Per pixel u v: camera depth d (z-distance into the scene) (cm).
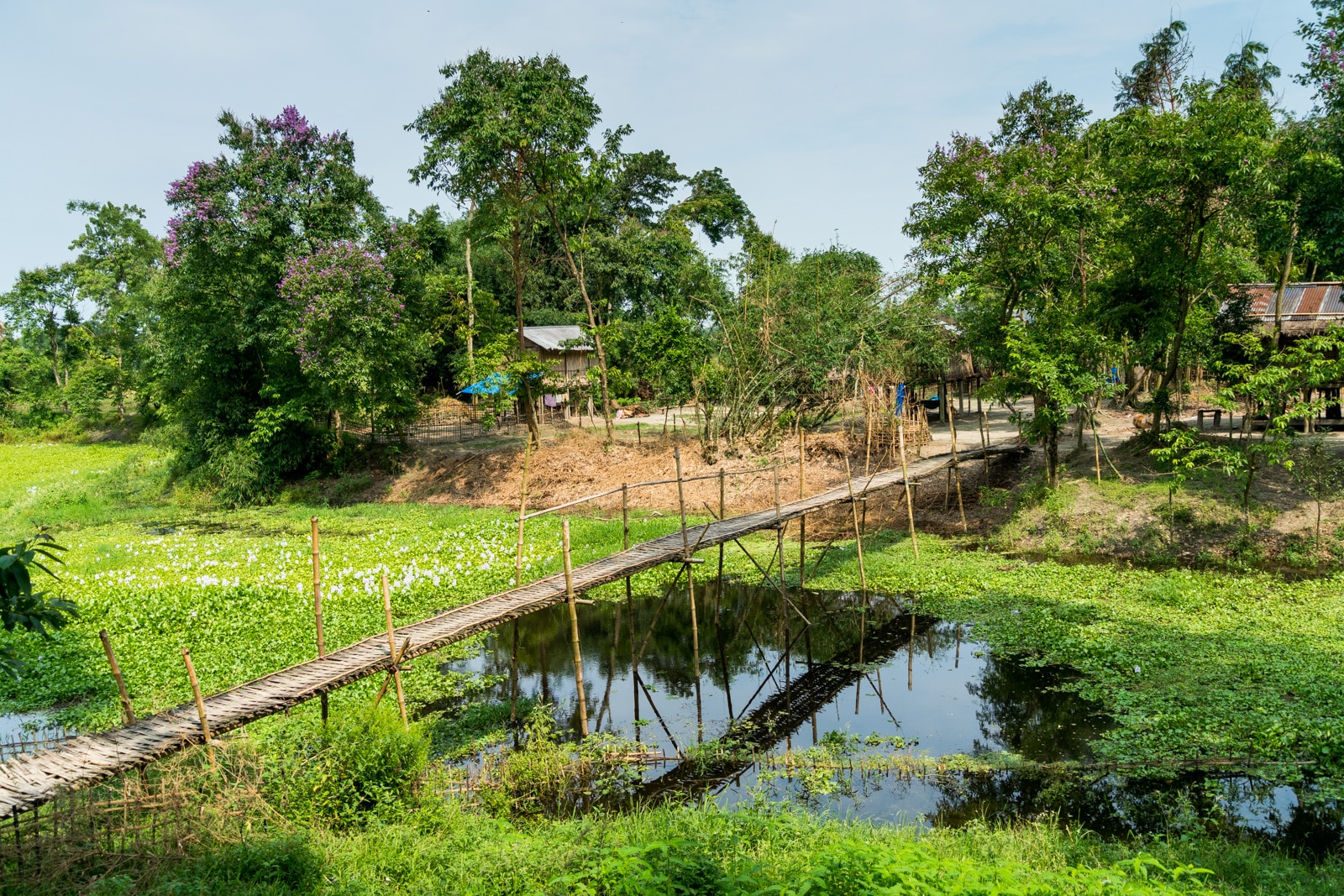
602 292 4712
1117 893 591
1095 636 1515
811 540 2408
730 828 872
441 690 1407
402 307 3297
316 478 3569
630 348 4000
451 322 3509
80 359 6756
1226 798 1000
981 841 855
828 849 688
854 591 1947
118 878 707
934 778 1092
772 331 3077
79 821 774
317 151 3309
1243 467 2080
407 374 3566
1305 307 2627
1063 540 2139
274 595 1773
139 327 5650
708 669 1536
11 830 798
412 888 738
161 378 3675
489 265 4875
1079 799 1022
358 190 3356
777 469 1758
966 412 4153
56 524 3038
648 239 4672
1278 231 1975
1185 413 3111
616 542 2272
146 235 6425
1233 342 2120
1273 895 718
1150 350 2223
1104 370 2244
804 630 1736
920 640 1642
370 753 945
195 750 890
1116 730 1179
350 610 1711
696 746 1188
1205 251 2136
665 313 3378
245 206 3156
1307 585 1708
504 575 1966
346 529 2758
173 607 1689
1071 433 2908
